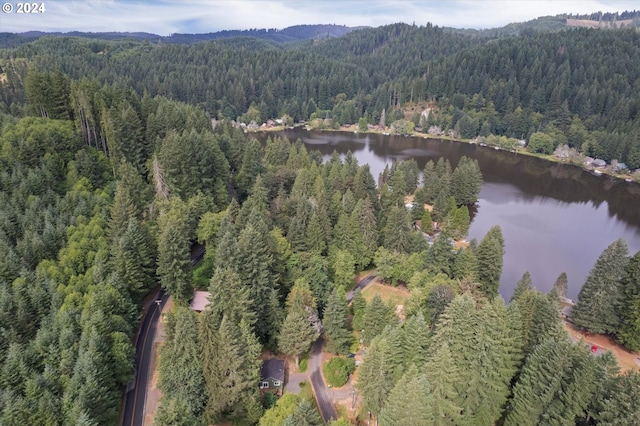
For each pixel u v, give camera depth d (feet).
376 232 383.24
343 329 265.54
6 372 201.77
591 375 175.83
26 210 311.27
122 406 226.38
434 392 181.47
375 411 204.74
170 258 278.05
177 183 379.14
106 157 423.23
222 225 322.14
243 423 214.90
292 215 389.80
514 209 596.29
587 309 306.14
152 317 291.58
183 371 216.13
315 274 315.17
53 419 187.21
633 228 551.59
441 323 207.31
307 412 183.21
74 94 431.02
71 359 209.05
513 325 217.15
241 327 224.74
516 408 194.29
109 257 290.76
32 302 245.86
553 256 460.96
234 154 505.25
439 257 332.60
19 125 393.70
